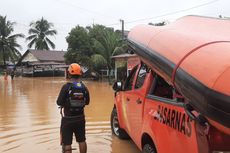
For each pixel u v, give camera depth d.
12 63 81.94
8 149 8.40
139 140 6.58
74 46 48.22
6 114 14.09
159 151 5.27
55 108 15.85
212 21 5.55
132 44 5.97
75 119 6.72
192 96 4.01
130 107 7.46
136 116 6.88
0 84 37.53
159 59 4.84
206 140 4.00
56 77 62.62
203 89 3.78
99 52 44.84
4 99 20.31
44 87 31.83
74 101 6.64
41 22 78.69
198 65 4.01
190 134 4.36
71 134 6.77
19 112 14.63
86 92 6.86
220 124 3.68
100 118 12.91
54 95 22.97
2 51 72.50
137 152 8.04
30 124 11.68
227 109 3.53
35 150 8.28
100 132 10.20
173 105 4.95
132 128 7.26
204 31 4.98
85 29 49.00
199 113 4.02
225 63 3.71
